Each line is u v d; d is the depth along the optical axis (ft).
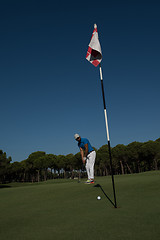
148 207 12.25
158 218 9.98
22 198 19.15
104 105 16.19
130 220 9.93
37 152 206.69
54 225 9.96
